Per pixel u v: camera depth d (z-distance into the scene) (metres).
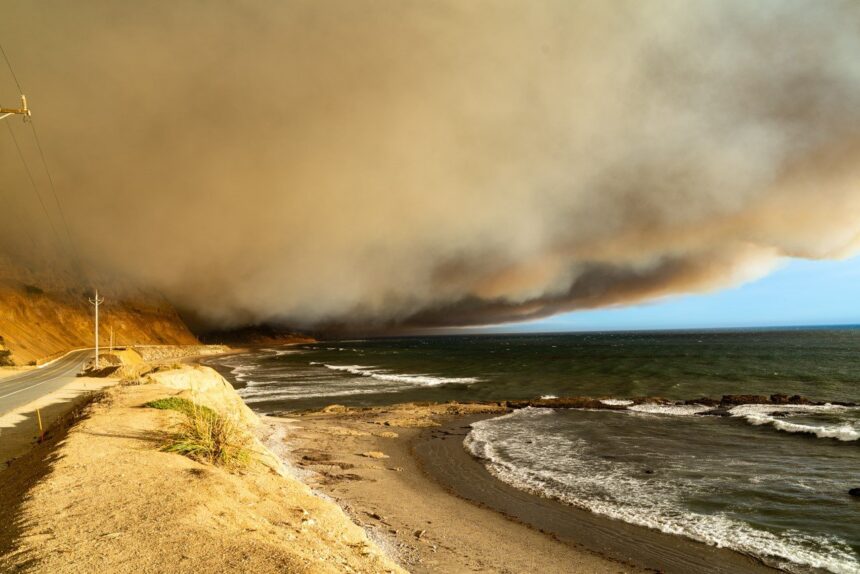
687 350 115.12
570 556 11.36
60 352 83.50
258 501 7.58
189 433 10.19
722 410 33.03
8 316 83.81
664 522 13.48
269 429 25.00
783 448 21.69
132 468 7.82
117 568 4.36
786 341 156.00
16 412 18.16
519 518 13.88
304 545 6.12
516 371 69.12
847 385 47.00
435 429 27.86
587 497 15.66
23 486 7.15
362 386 52.91
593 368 71.06
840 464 18.81
